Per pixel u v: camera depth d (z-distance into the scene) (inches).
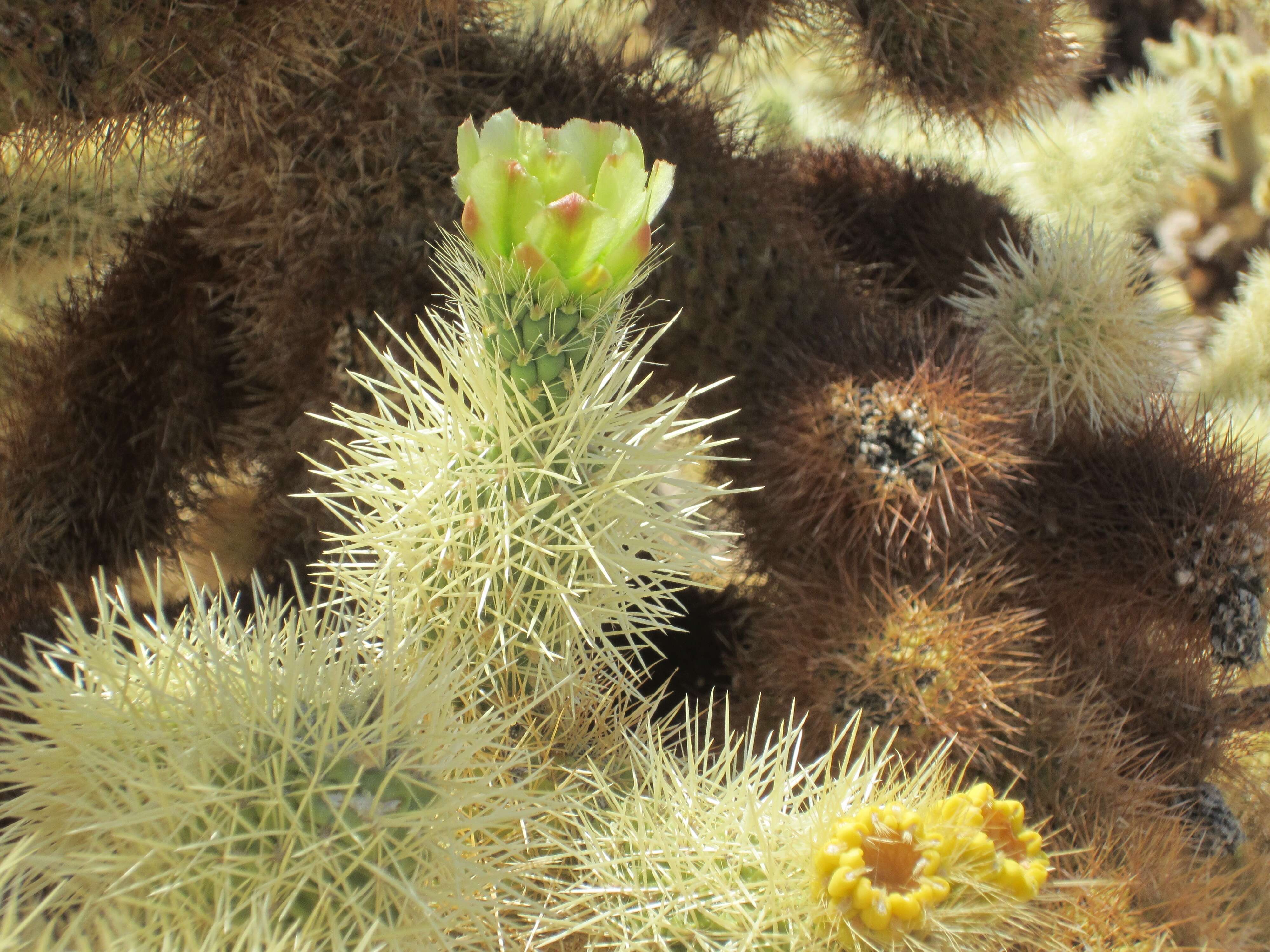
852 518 12.0
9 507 12.6
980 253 16.9
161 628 7.6
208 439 13.8
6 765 6.8
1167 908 11.3
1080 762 11.8
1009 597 12.7
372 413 12.1
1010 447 12.2
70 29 10.4
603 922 7.9
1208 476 13.3
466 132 7.1
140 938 6.1
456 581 7.8
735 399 13.1
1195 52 25.9
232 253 12.9
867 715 11.6
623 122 13.1
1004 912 7.2
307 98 12.2
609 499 7.9
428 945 6.7
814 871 7.2
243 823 6.2
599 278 7.2
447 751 7.0
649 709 10.3
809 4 15.4
